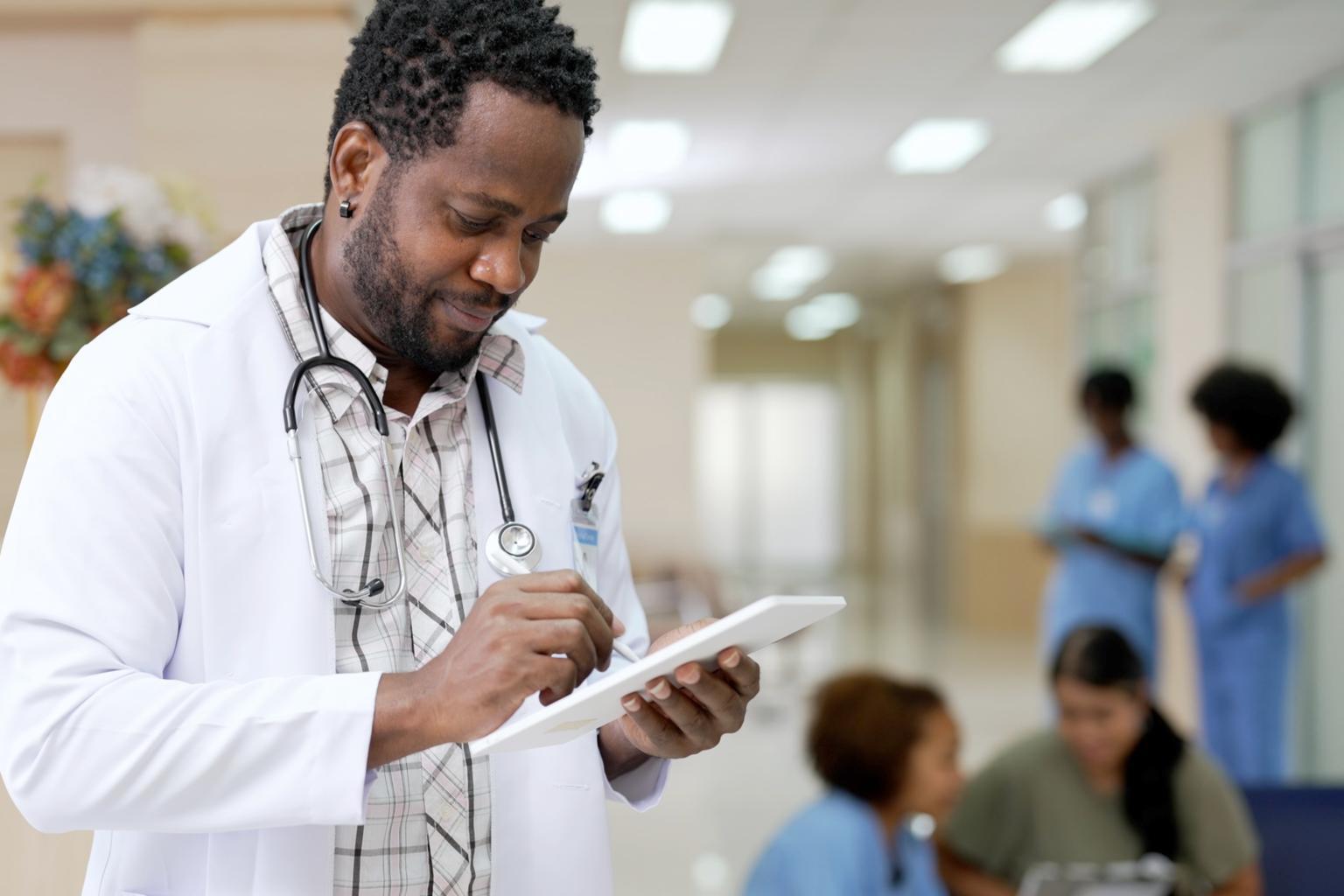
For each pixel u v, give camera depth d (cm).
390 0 90
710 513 1580
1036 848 228
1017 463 965
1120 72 444
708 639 78
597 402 117
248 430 91
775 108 492
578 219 710
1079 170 601
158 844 90
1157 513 399
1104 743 222
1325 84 446
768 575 1498
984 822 231
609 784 108
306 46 290
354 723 81
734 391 1564
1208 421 387
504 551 96
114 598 83
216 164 290
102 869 93
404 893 91
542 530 102
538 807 98
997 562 962
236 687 82
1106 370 413
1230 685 384
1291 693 432
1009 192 653
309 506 91
